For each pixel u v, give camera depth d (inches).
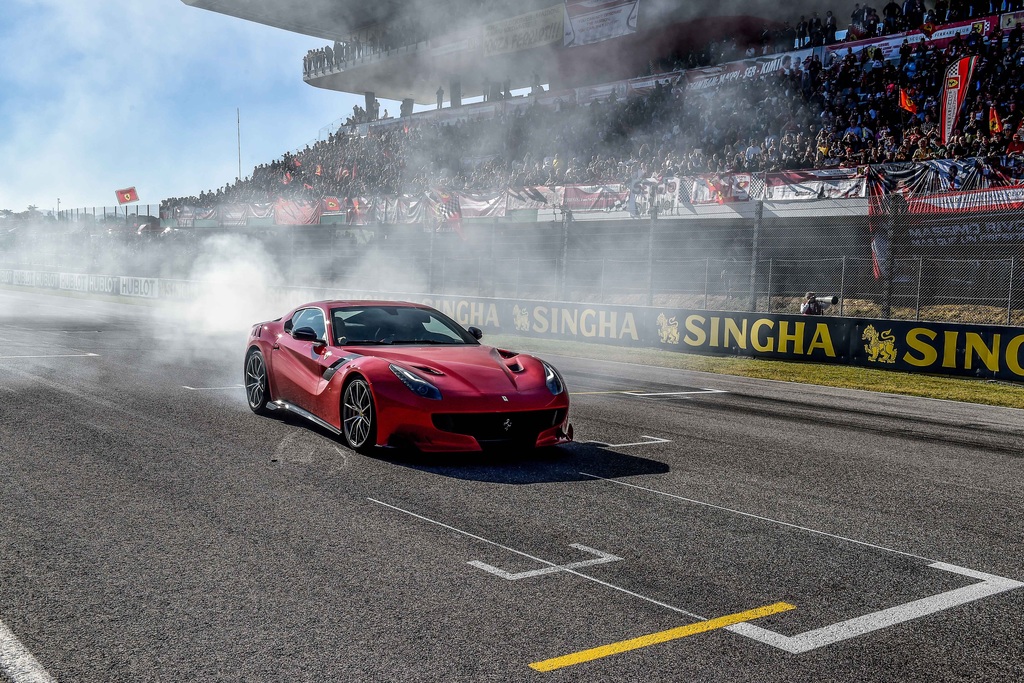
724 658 115.1
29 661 109.2
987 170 633.6
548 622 125.7
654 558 157.5
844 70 883.4
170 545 156.7
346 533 166.4
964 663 115.6
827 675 110.8
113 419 285.6
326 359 258.5
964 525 189.0
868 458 265.0
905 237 693.3
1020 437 319.3
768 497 208.2
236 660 110.7
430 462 231.8
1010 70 757.3
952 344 515.2
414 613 127.7
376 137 1471.5
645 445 271.9
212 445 246.7
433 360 242.8
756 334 606.9
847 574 152.1
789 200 734.5
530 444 236.4
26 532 162.9
